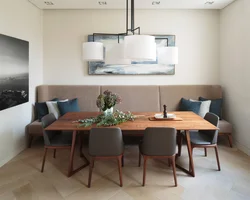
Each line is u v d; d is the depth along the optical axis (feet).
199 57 13.47
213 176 8.18
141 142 8.29
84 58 8.00
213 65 13.51
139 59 7.06
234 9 11.47
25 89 10.82
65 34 13.29
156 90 13.16
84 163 9.41
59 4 12.02
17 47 9.92
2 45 8.67
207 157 9.96
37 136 12.44
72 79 13.55
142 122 8.20
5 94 8.98
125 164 9.34
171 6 12.39
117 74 13.50
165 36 13.19
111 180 7.95
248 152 10.30
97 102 8.43
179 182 7.76
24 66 10.66
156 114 9.44
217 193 7.05
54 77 13.51
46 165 9.21
